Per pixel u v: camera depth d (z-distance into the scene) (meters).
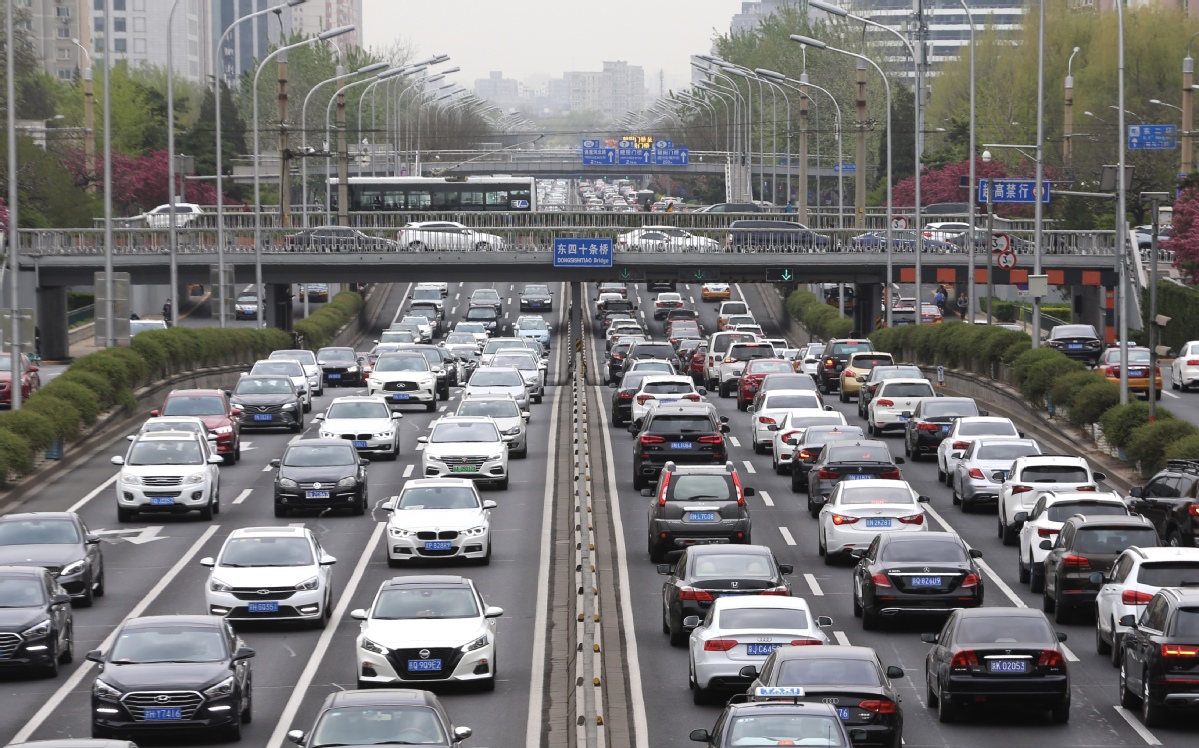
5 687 75.88
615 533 115.44
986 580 99.31
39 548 93.12
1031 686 65.50
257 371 191.38
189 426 133.12
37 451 140.75
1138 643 67.94
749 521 102.19
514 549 110.50
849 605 92.12
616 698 71.00
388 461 151.75
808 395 157.12
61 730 67.75
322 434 151.00
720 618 69.94
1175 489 99.38
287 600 87.31
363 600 95.56
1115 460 143.62
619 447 159.25
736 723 49.09
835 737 48.38
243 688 67.50
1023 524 103.69
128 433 168.62
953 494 129.12
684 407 131.00
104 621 89.81
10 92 150.50
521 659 81.31
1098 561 85.75
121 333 172.62
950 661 66.00
